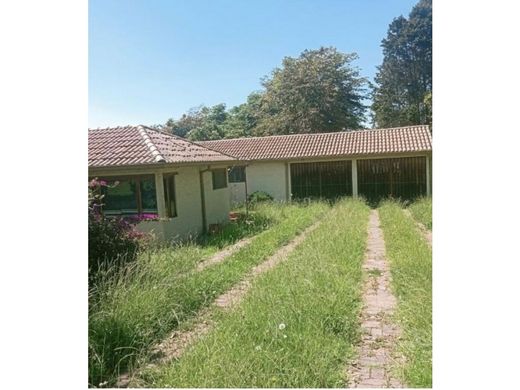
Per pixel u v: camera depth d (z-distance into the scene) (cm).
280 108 3747
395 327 517
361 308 577
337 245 905
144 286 581
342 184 2053
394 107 3631
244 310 538
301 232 1251
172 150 1284
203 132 4794
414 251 837
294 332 458
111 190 1173
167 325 520
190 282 655
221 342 444
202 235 1342
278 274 690
